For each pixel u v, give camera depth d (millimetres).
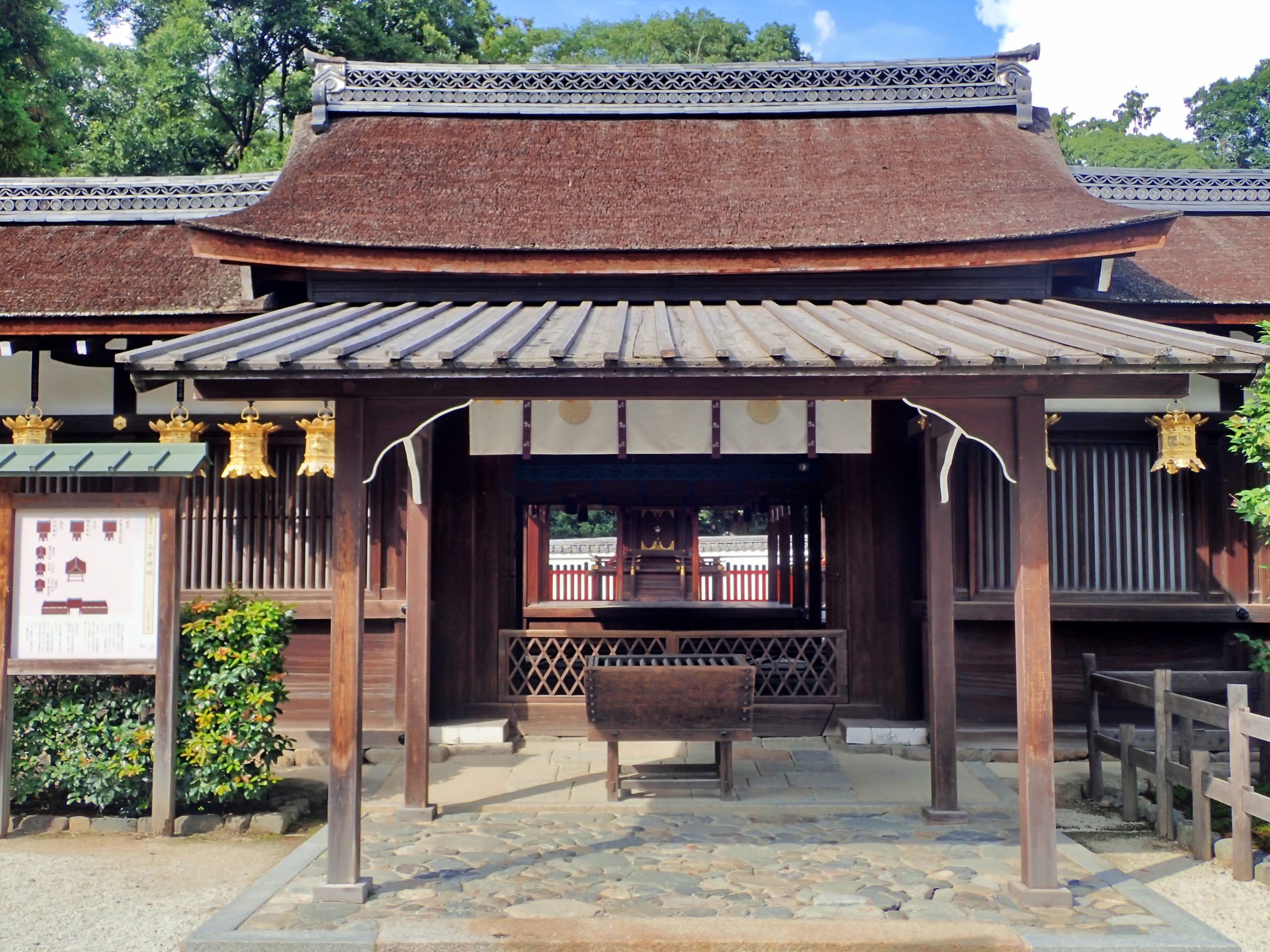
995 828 6430
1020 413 4961
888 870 5547
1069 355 4641
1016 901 4996
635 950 4500
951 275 7613
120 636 6305
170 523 6316
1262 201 10273
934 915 4816
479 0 29859
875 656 8945
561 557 24516
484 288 7691
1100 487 8844
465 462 9102
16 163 18516
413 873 5492
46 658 6258
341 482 5055
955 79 10609
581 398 4914
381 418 5047
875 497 9031
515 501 10805
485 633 9094
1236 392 8602
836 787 7402
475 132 10180
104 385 8609
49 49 20203
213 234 7180
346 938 4523
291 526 8695
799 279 7668
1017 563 5039
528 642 9141
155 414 8602
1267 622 8578
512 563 10102
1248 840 5477
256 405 8594
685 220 8266
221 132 26688
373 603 8523
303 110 26312
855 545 9039
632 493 11352
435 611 8977
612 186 8984
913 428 7195
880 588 8961
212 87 25953
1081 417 8656
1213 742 6523
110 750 6395
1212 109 37531
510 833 6305
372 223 8031
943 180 8836
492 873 5496
